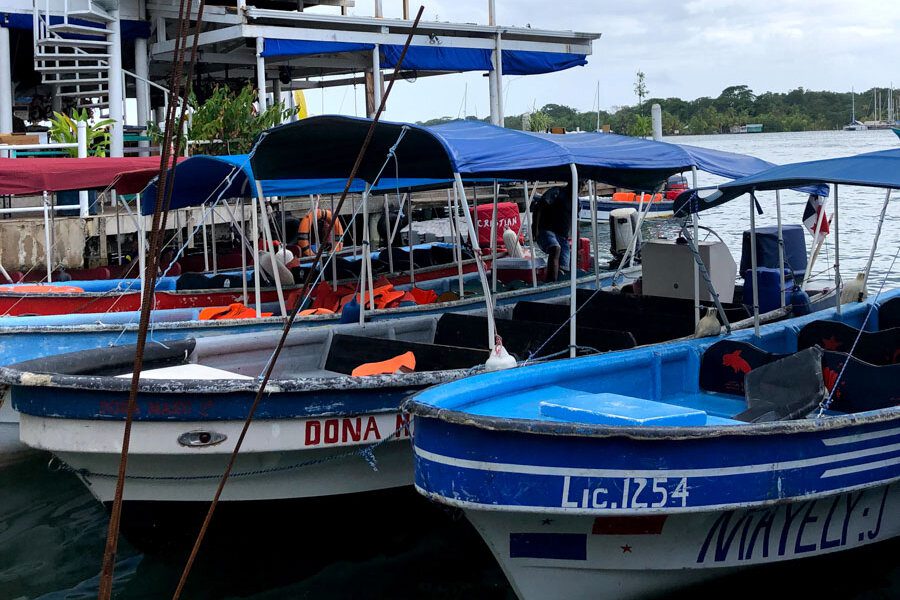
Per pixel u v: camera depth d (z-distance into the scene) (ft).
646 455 16.89
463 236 61.87
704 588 19.61
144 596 20.95
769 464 17.53
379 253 49.32
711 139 388.16
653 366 23.57
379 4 63.87
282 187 37.19
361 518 23.68
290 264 42.93
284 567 22.36
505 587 21.26
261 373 27.20
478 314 29.60
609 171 30.01
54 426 21.07
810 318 27.91
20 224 50.34
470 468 17.16
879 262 66.18
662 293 33.71
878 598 20.48
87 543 23.73
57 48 59.47
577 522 17.65
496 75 67.67
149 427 20.65
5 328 30.01
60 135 57.26
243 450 20.93
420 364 26.21
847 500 19.40
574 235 25.02
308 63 69.77
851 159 23.26
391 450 22.70
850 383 22.00
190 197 36.78
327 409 21.29
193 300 37.73
